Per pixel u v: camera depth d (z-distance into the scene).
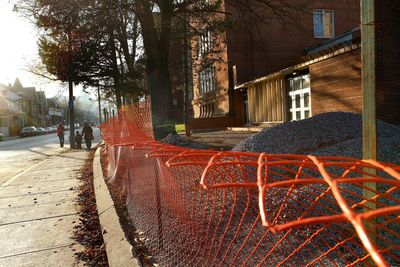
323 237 3.01
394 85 11.50
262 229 3.05
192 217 2.97
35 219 5.48
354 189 3.64
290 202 3.25
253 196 3.12
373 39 2.53
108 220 4.82
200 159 2.14
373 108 2.53
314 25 24.67
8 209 6.21
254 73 23.66
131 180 5.49
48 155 18.08
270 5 14.33
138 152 4.88
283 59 24.09
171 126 13.32
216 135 16.97
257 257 2.88
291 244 3.05
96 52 18.42
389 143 6.15
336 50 13.47
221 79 25.12
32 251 4.16
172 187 3.27
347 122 8.08
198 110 32.69
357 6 25.41
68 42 16.22
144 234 4.26
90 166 11.70
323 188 3.49
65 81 21.73
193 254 3.08
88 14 11.91
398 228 2.92
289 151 6.91
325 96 13.80
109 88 22.12
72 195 7.13
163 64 13.73
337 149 6.30
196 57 21.64
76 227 4.93
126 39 16.75
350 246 2.85
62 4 11.48
